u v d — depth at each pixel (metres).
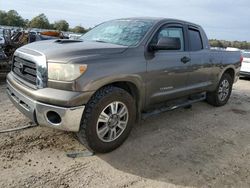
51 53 3.54
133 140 4.43
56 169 3.47
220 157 4.12
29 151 3.82
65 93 3.39
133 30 4.57
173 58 4.76
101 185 3.24
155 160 3.88
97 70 3.58
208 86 5.97
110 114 3.84
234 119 5.95
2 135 4.22
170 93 4.86
